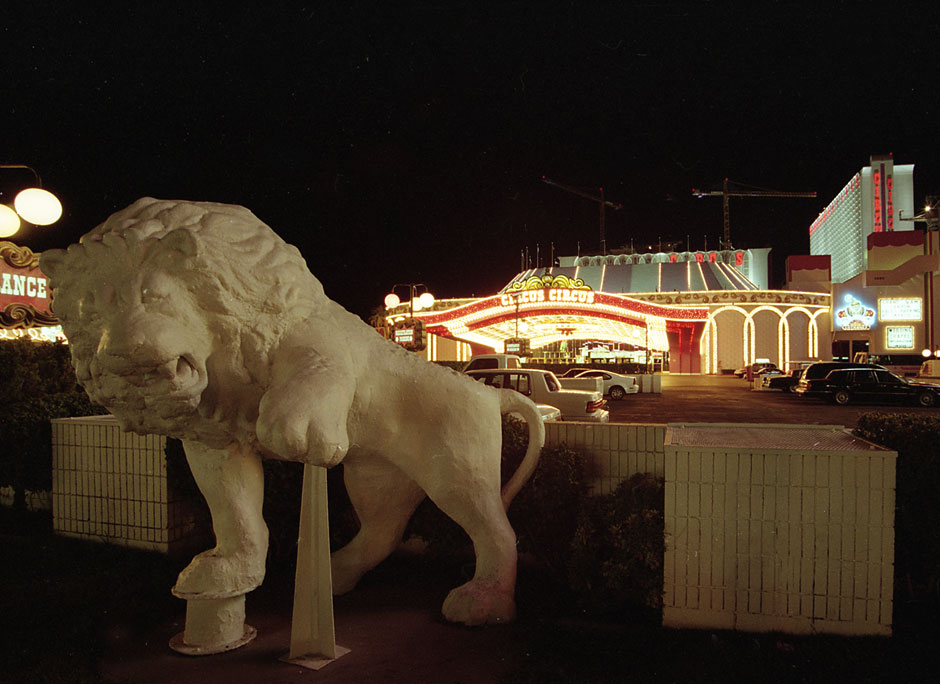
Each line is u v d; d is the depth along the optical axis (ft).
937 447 11.53
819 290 184.85
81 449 15.64
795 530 10.63
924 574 11.88
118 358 7.88
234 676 9.41
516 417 14.43
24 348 20.68
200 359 8.60
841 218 281.13
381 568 14.23
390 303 58.70
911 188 229.45
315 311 9.52
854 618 10.45
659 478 12.28
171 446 14.44
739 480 10.78
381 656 10.02
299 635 9.94
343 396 8.73
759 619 10.74
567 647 10.23
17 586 12.83
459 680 9.29
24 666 9.68
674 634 10.70
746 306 148.66
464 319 134.92
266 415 8.05
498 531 11.18
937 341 120.37
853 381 68.54
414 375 10.66
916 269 122.72
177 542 14.87
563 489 13.21
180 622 11.36
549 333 161.48
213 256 8.39
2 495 19.26
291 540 14.33
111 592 12.54
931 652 9.95
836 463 10.48
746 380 123.03
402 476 12.05
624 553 11.07
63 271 8.48
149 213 8.71
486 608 10.97
